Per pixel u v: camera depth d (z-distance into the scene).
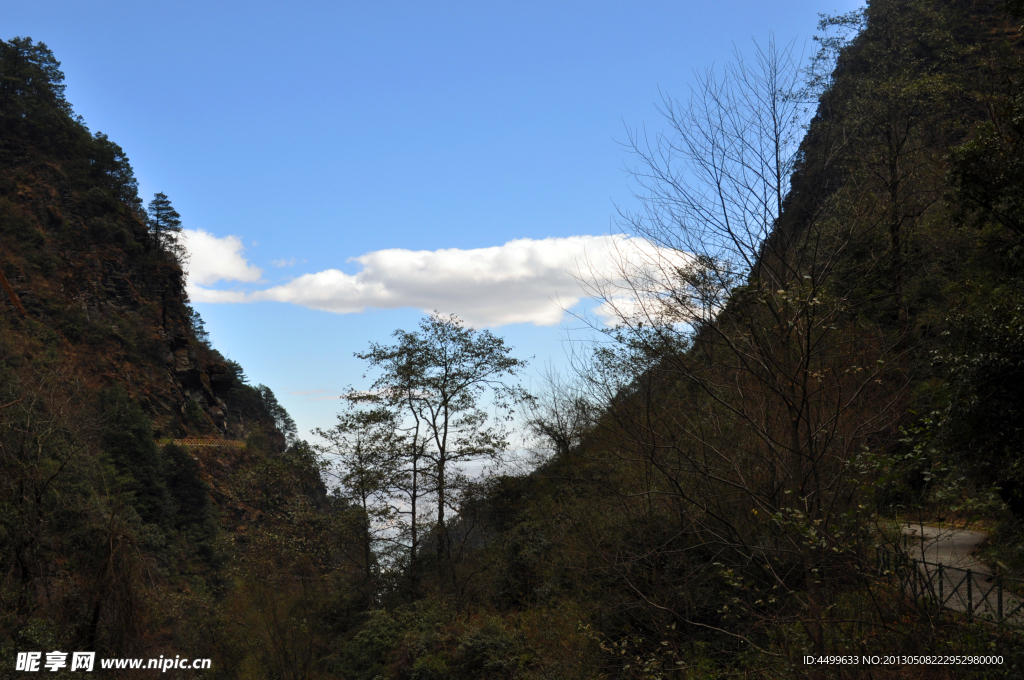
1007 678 6.06
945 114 15.45
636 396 12.85
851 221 7.53
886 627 6.50
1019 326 8.67
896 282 10.59
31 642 15.75
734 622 9.59
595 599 12.04
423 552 24.00
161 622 20.41
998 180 10.05
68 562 17.86
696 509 9.50
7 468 17.47
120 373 90.25
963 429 8.44
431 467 23.80
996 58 16.77
